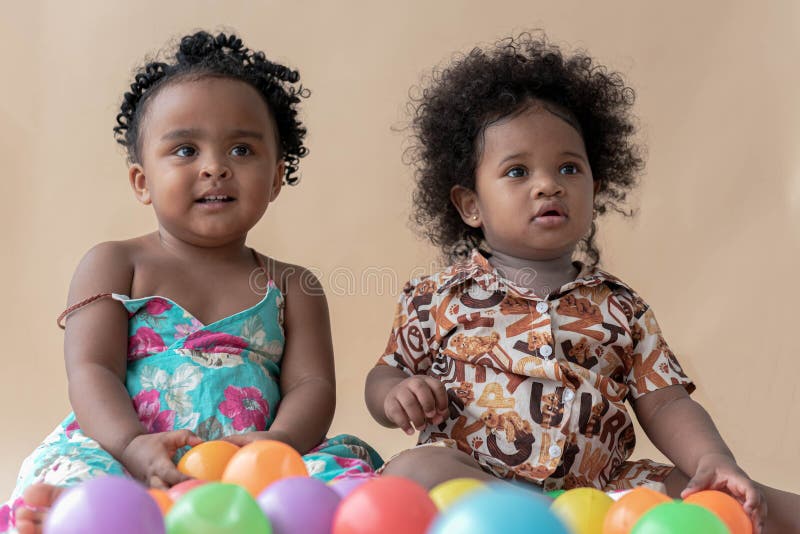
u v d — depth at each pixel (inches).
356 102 113.3
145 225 111.7
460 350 68.4
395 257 111.3
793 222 108.5
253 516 38.4
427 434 67.3
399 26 113.7
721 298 109.0
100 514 36.5
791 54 109.7
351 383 108.4
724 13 111.8
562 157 69.8
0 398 105.1
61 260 110.2
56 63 112.0
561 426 64.7
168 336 66.9
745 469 95.8
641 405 68.1
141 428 60.0
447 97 76.6
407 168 112.3
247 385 66.1
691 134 111.3
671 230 111.0
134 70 93.8
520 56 78.5
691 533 38.6
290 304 71.7
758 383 105.7
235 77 70.6
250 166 68.4
